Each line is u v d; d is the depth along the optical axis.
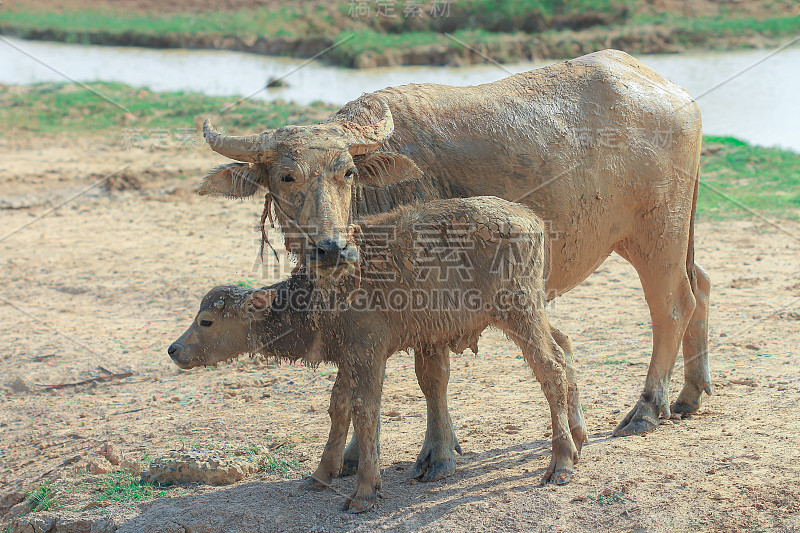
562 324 11.91
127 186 21.39
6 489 7.95
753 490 6.35
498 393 9.35
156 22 48.19
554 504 6.32
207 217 18.95
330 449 6.91
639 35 38.72
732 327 11.20
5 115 28.81
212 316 6.86
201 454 7.55
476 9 41.12
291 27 42.88
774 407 8.23
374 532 6.15
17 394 10.41
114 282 14.70
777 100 25.62
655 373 8.19
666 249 8.16
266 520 6.47
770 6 44.44
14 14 51.56
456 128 7.34
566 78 7.91
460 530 6.08
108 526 6.71
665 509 6.15
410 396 9.44
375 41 37.91
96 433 8.92
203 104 28.00
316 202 6.11
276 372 10.61
